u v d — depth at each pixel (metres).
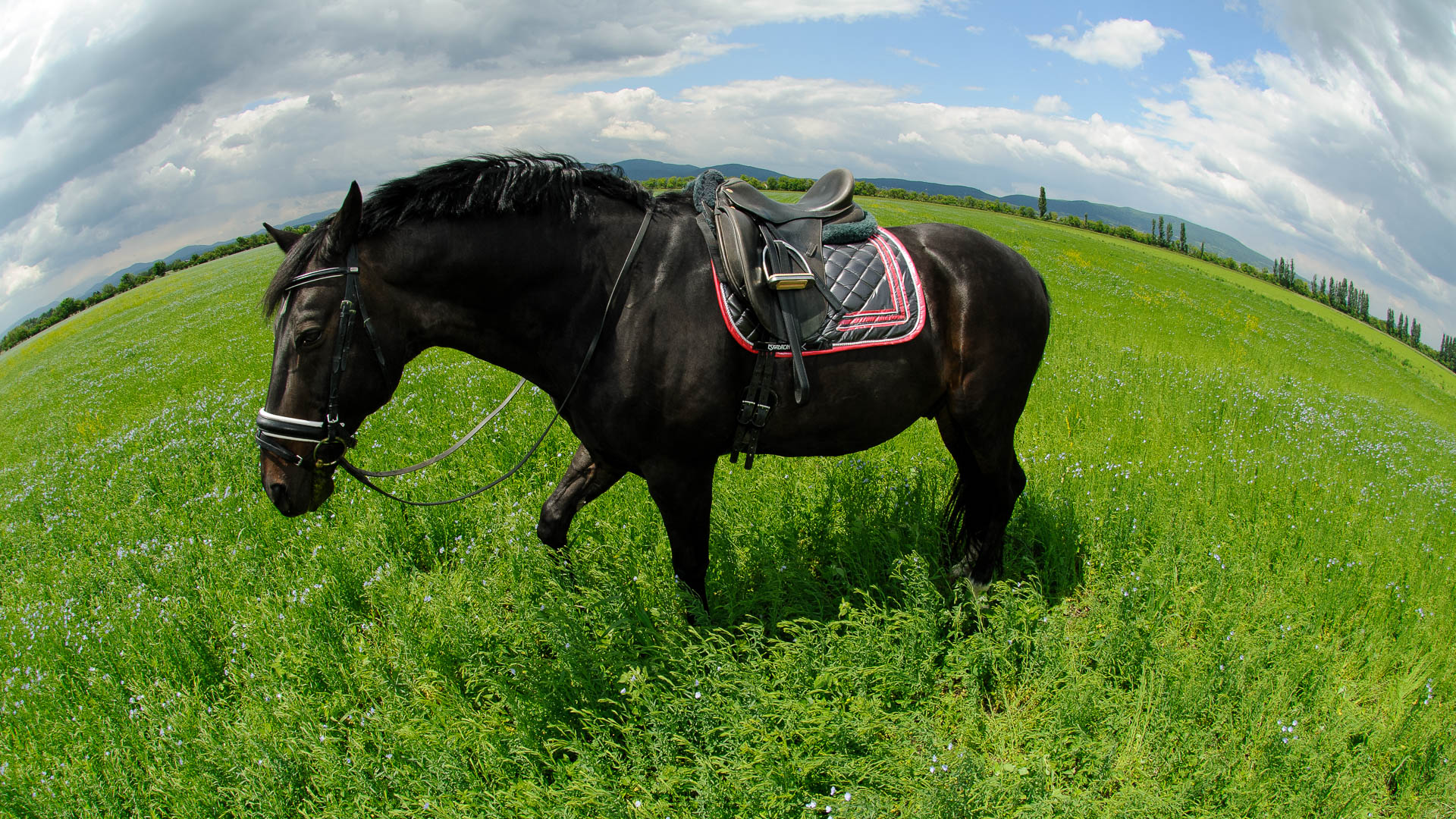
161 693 3.30
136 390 13.45
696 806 2.52
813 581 4.07
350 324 2.84
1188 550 4.04
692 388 3.09
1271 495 5.02
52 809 2.71
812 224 3.30
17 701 3.25
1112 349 11.98
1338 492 5.28
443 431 6.04
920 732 2.74
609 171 3.22
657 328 3.06
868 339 3.24
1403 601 3.87
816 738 2.74
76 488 6.36
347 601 3.86
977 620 3.61
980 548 3.95
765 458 5.19
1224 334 21.00
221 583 4.09
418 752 2.78
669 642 3.22
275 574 4.13
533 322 3.15
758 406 3.16
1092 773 2.78
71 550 5.02
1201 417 7.18
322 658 3.33
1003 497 3.86
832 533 4.34
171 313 29.67
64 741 3.13
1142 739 2.92
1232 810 2.54
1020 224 58.03
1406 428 11.20
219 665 3.65
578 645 3.21
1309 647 3.35
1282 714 3.00
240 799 2.75
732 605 3.73
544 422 6.06
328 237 2.78
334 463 3.05
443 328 3.11
